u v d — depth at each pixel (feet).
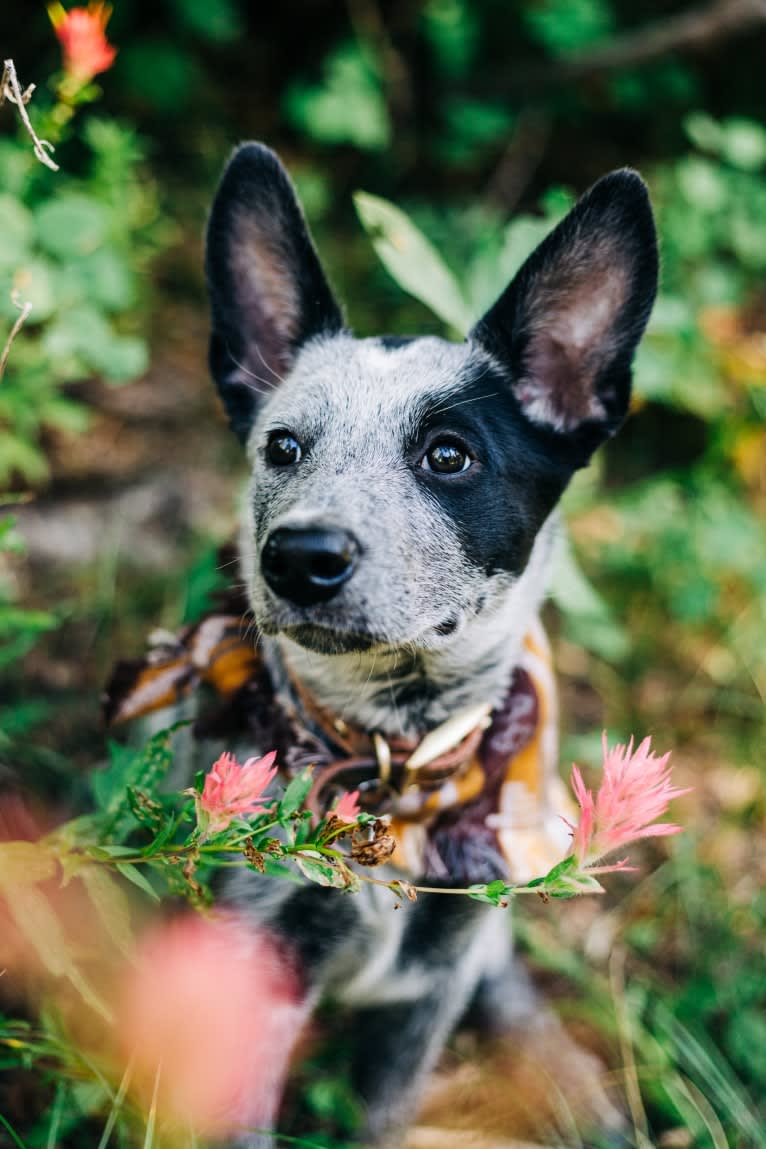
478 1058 2.09
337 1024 2.05
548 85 3.58
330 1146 1.86
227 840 1.44
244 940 1.75
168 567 2.62
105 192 2.67
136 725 2.06
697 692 2.62
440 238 3.22
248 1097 1.71
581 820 1.40
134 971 1.82
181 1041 1.72
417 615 1.61
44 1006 1.79
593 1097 2.02
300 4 3.73
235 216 1.85
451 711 1.76
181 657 1.82
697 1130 1.94
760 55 3.72
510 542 1.71
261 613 1.61
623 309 1.78
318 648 1.60
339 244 3.35
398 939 1.82
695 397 2.75
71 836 1.55
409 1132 1.96
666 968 2.21
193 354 3.04
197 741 1.81
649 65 3.58
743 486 2.87
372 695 1.73
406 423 1.68
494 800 1.75
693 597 2.62
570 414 1.82
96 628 2.48
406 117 3.62
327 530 1.53
